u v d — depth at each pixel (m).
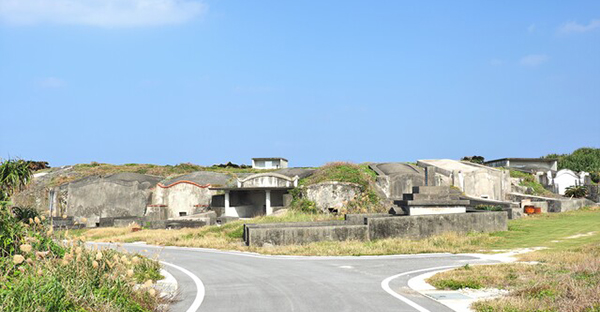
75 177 68.31
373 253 24.92
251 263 22.30
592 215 41.50
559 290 12.52
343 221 35.59
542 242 28.38
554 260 19.67
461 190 54.19
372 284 15.65
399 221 31.83
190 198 55.53
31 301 8.97
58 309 9.12
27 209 25.72
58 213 58.19
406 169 56.19
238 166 83.12
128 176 61.66
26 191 59.53
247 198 51.72
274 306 12.36
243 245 30.98
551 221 38.44
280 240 30.11
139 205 56.25
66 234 14.87
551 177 61.91
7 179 26.19
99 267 12.52
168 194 56.25
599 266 15.31
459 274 16.89
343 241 30.55
